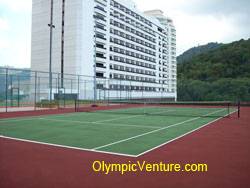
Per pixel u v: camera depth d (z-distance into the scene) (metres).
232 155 6.64
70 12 61.78
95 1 64.94
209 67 72.12
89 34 62.38
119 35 74.12
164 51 102.94
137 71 82.88
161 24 102.00
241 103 34.94
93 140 8.84
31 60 67.50
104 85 53.78
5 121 15.11
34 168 5.51
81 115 19.61
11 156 6.57
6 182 4.67
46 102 29.91
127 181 4.71
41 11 66.62
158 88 95.00
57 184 4.56
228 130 11.51
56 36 63.62
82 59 60.34
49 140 8.87
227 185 4.51
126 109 27.80
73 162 5.99
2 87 35.41
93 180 4.77
